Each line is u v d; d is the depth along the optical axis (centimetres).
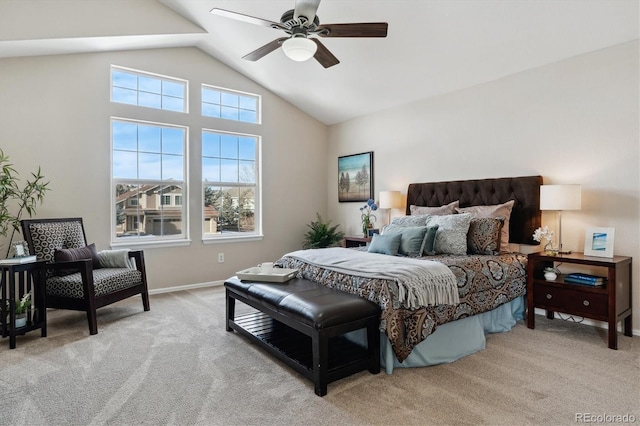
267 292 261
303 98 543
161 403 199
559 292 299
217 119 499
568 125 336
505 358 257
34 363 249
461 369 240
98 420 183
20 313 293
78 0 357
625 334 298
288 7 361
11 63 363
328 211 608
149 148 454
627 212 303
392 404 198
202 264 489
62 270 332
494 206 369
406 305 235
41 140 377
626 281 289
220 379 227
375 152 527
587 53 323
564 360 252
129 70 433
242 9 379
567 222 338
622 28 289
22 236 364
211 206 505
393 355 239
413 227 349
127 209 439
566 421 181
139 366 245
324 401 201
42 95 378
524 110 366
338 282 270
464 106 417
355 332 265
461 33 336
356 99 502
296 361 230
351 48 401
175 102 471
